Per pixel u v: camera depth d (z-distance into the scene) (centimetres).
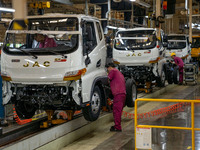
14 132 662
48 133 671
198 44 2766
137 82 1374
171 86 1747
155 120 905
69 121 760
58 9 1684
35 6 811
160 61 1391
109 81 816
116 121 806
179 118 920
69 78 670
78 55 676
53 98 683
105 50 831
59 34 674
